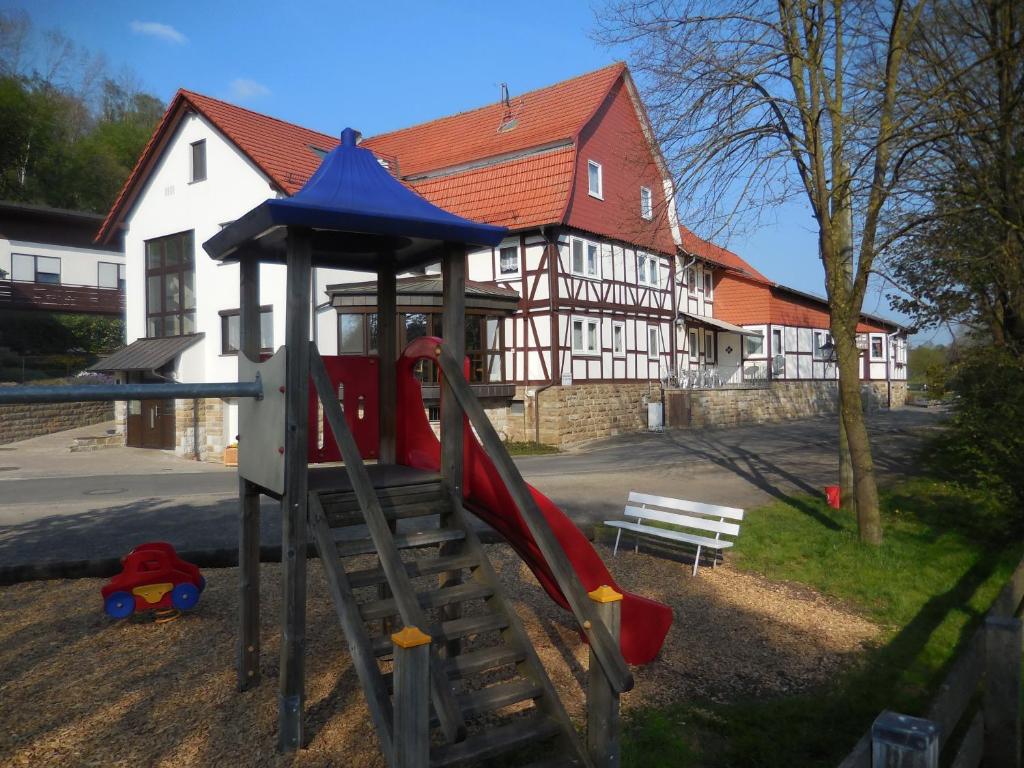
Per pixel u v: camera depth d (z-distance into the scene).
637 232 10.06
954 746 4.21
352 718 4.40
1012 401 8.61
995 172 8.32
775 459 15.88
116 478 15.11
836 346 8.62
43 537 9.10
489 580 3.87
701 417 24.92
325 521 3.84
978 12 8.66
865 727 4.40
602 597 3.33
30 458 19.16
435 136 26.33
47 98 39.22
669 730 4.29
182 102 20.19
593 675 3.39
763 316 30.48
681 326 27.42
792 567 7.86
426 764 2.75
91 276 31.86
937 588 7.07
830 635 5.99
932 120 7.73
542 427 20.45
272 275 18.62
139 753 3.99
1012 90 8.22
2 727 4.27
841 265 8.58
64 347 29.47
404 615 2.91
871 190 8.09
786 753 4.10
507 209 21.23
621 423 22.92
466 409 3.97
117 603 5.88
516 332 21.17
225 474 15.91
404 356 4.93
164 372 20.12
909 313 11.44
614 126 23.23
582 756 3.37
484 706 3.35
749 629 6.08
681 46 8.79
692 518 7.98
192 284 20.88
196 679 4.93
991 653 3.48
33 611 6.37
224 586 7.09
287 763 3.91
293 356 3.95
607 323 22.78
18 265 29.81
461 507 4.28
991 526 9.00
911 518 9.66
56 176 38.31
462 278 4.45
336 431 3.64
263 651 5.44
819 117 8.38
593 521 9.85
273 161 19.09
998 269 9.04
